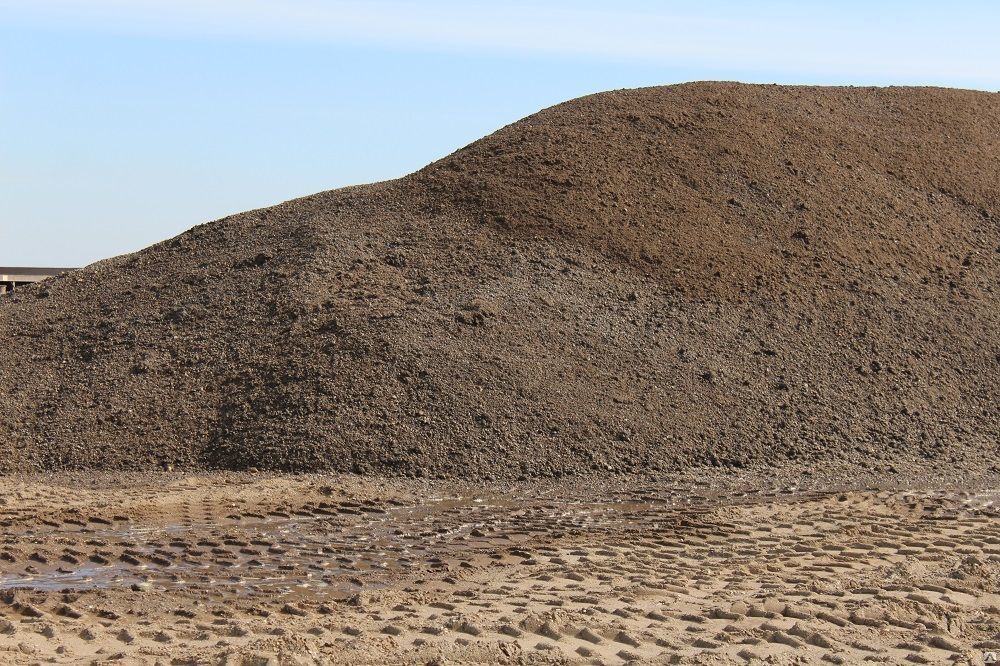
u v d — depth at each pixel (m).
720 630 9.22
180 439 19.59
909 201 31.84
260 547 12.98
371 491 17.05
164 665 7.97
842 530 14.07
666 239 26.89
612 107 33.47
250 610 9.92
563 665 8.19
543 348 22.06
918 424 22.16
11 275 40.28
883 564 12.02
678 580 11.11
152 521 14.34
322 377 20.53
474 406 20.08
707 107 33.97
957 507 16.20
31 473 18.55
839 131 35.00
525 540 13.71
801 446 20.72
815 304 25.64
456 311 22.75
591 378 21.50
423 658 8.27
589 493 17.47
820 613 9.69
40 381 21.80
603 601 10.23
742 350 23.41
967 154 35.97
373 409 19.81
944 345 25.30
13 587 10.77
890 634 9.09
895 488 18.23
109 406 20.62
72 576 11.32
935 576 11.30
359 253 25.33
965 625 9.47
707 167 30.47
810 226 28.81
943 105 39.41
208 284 24.86
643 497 17.14
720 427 20.86
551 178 28.61
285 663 7.99
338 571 11.83
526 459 19.06
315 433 19.20
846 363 23.73
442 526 14.61
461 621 9.24
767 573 11.55
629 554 12.66
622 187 28.72
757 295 25.48
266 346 21.80
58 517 14.26
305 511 15.34
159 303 24.44
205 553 12.54
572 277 24.80
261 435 19.33
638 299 24.47
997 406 23.47
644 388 21.55
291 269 24.59
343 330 21.83
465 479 18.36
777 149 32.41
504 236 26.27
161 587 10.91
